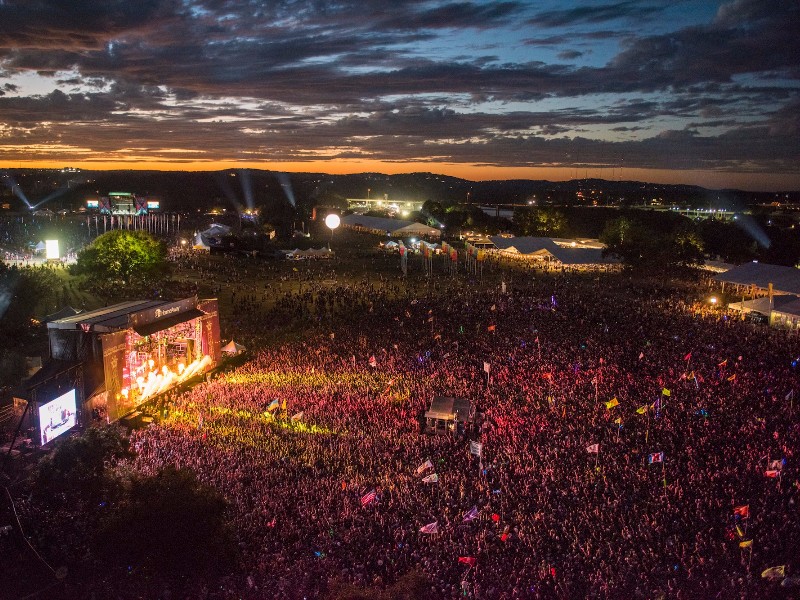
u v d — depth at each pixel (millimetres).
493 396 40969
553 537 24578
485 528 25281
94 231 170125
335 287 86500
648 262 92875
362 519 25922
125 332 41312
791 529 24797
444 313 66000
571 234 165625
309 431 35719
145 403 42844
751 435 33188
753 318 62469
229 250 125312
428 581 22062
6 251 118938
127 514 23203
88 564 22703
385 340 55625
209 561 22609
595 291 80750
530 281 90688
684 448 32312
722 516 25875
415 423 36688
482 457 31969
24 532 24188
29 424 36250
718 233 122500
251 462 31344
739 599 20969
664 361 46875
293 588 21688
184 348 50594
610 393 40719
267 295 81375
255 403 40406
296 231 168000
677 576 22328
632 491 28312
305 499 27672
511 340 54375
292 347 54719
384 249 136000
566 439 33719
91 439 27969
